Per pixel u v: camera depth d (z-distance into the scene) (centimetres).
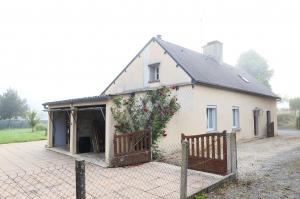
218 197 383
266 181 472
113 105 691
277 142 1212
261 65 3488
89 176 534
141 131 692
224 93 1142
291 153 827
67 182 488
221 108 1108
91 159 743
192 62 1211
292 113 2775
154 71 1243
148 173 557
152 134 735
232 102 1204
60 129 1092
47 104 1053
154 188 438
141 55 1282
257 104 1493
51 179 514
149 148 708
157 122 745
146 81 1234
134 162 662
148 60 1233
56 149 979
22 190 436
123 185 459
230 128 1165
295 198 374
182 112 889
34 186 461
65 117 1117
